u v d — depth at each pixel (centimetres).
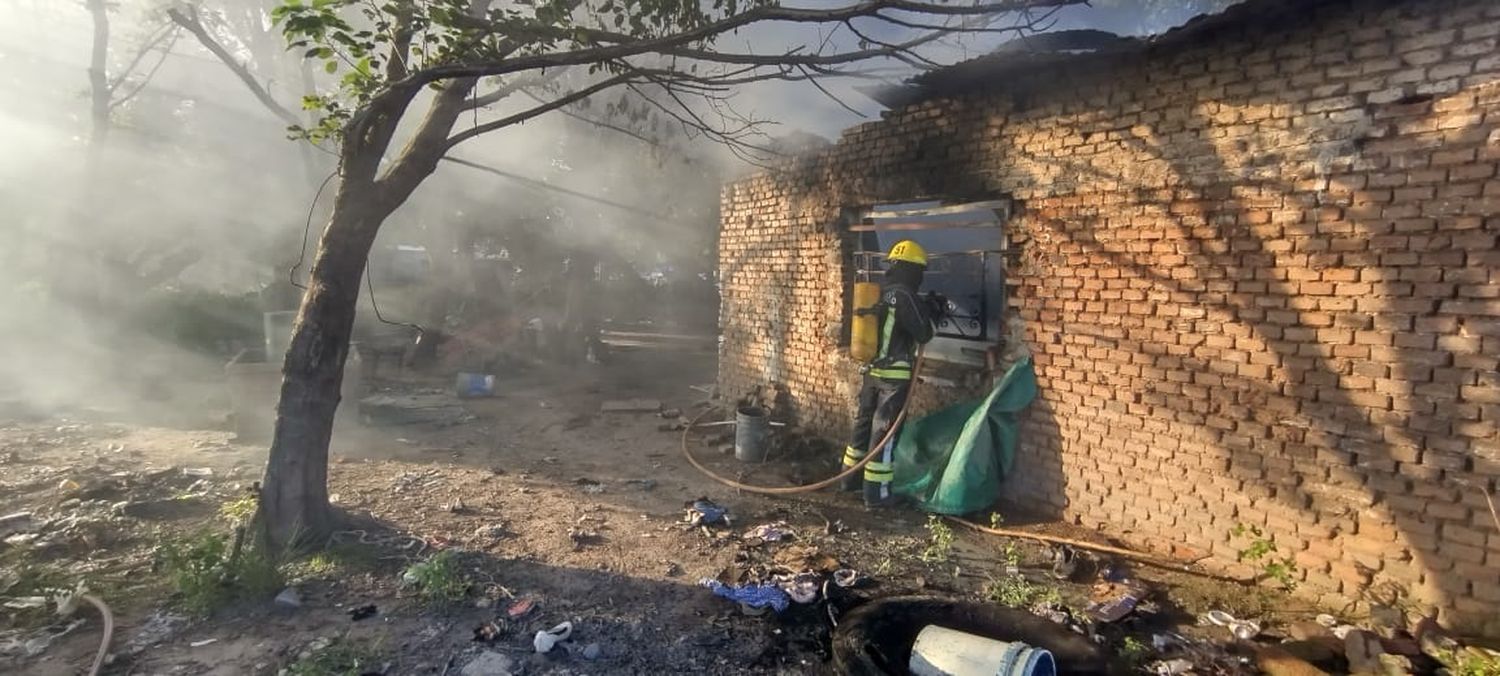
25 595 405
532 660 362
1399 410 391
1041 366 566
